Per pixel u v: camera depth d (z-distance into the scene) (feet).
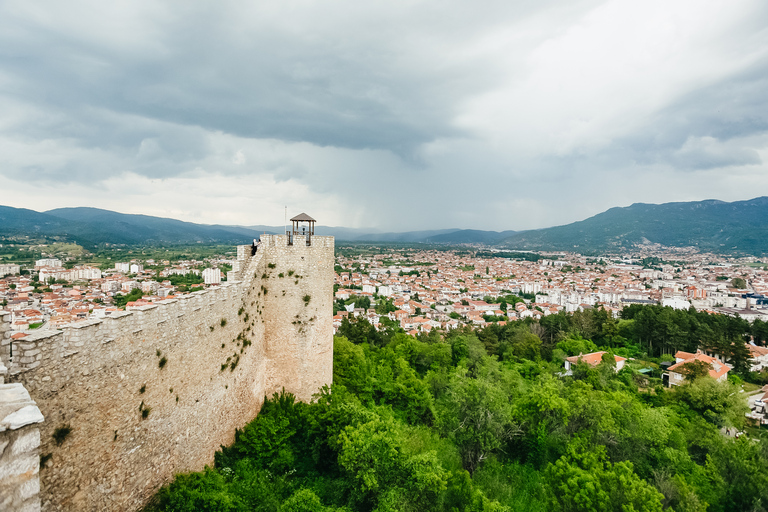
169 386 56.75
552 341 323.98
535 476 108.99
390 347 206.49
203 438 66.08
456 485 84.23
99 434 43.37
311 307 95.50
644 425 117.70
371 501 72.18
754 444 106.01
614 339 307.58
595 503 75.51
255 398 88.17
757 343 311.27
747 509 93.30
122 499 47.24
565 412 114.83
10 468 20.33
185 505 51.78
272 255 94.17
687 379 199.82
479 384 119.85
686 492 91.40
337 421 83.92
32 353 34.47
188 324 61.46
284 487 71.20
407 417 123.24
